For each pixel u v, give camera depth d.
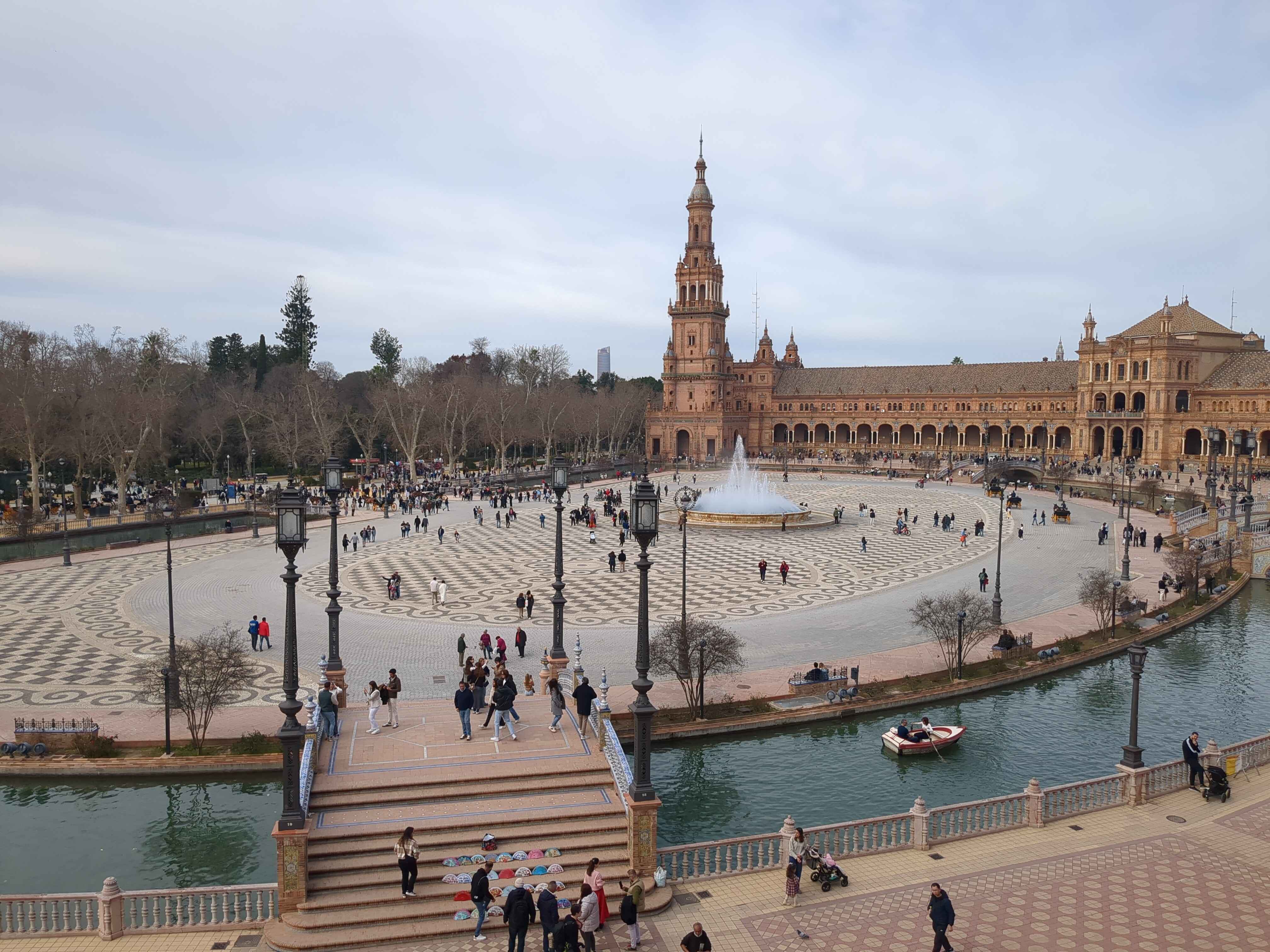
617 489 135.50
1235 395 156.62
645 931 22.28
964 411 197.62
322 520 102.88
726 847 26.39
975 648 50.47
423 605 59.44
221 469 157.38
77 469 120.94
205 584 66.31
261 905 23.02
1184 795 30.86
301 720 35.97
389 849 24.38
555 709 32.00
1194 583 63.16
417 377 167.12
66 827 30.66
